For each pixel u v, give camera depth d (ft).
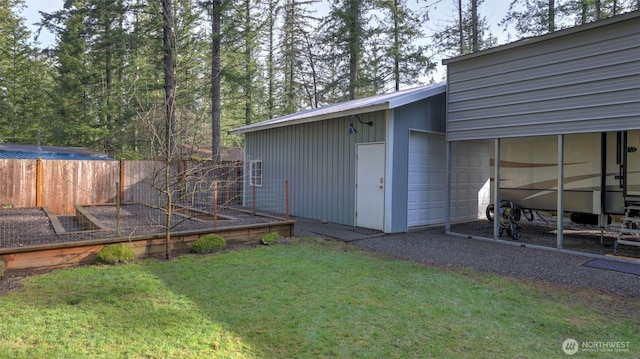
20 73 72.54
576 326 11.03
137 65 52.90
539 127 20.86
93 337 9.83
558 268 17.28
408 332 10.47
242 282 14.56
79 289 13.47
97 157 49.37
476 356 9.25
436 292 13.80
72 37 54.34
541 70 20.77
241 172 43.52
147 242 18.53
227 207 31.09
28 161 31.76
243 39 50.03
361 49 58.90
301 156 34.63
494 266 17.65
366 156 27.68
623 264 17.88
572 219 25.91
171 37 42.96
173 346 9.45
